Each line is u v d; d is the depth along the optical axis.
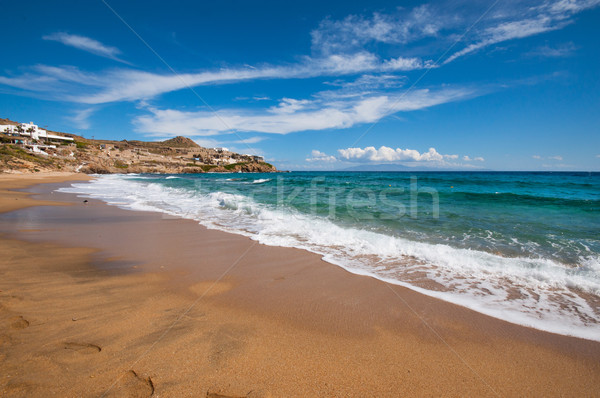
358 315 3.49
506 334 3.10
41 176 40.12
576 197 14.25
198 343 2.82
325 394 2.21
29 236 7.18
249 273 4.90
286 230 8.09
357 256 5.84
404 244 6.35
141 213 10.98
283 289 4.25
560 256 5.50
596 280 4.41
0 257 5.38
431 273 4.89
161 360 2.53
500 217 9.38
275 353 2.70
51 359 2.47
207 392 2.18
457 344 2.92
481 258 5.46
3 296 3.69
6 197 15.48
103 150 103.19
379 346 2.87
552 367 2.58
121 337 2.87
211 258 5.70
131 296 3.89
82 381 2.23
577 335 3.08
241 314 3.47
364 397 2.19
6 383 2.16
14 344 2.67
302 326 3.21
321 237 7.28
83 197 16.44
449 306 3.73
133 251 6.11
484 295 4.04
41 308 3.43
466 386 2.34
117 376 2.30
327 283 4.49
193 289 4.20
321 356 2.68
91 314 3.33
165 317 3.33
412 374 2.47
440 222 8.74
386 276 4.78
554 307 3.68
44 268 4.88
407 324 3.29
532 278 4.57
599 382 2.40
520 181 28.23
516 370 2.54
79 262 5.29
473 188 20.30
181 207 12.56
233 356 2.63
